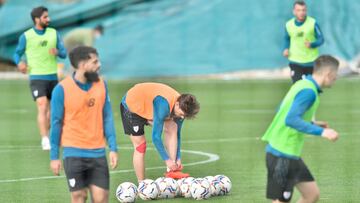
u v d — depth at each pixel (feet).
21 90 301.63
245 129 178.60
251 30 341.62
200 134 169.99
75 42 333.42
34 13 149.18
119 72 340.59
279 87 299.99
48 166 127.13
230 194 100.68
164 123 104.22
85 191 78.23
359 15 336.08
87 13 339.77
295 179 75.77
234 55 342.64
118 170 121.80
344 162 127.24
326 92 279.49
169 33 342.23
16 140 162.71
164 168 123.85
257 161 130.31
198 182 97.66
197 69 342.85
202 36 342.85
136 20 342.03
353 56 336.08
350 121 191.52
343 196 99.60
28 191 105.60
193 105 95.76
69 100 75.66
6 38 346.13
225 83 321.32
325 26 336.08
